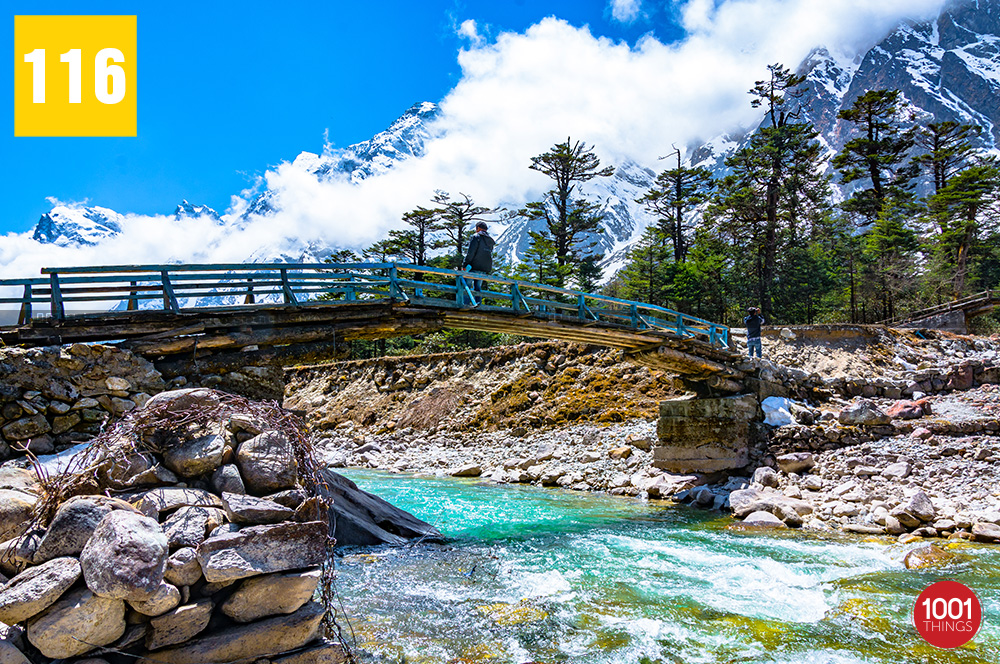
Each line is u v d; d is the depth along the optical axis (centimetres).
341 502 1207
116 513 400
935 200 5341
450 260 5728
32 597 363
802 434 1828
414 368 3756
